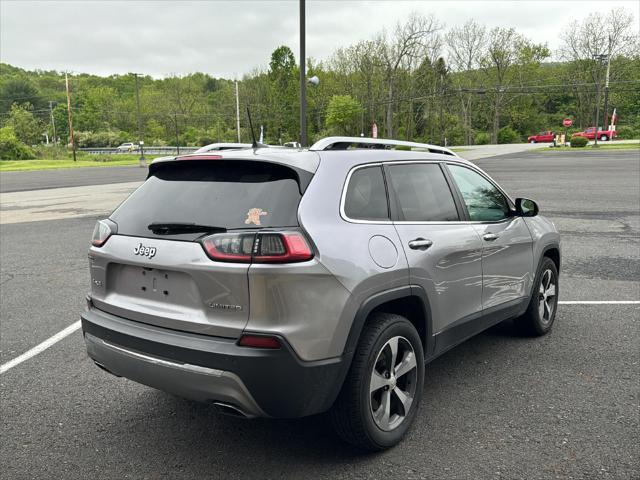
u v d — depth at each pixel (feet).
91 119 451.53
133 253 9.98
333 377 9.17
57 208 57.57
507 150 196.13
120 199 65.36
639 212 43.78
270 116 309.01
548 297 17.01
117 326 10.15
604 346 15.72
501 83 297.12
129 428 11.59
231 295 8.80
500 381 13.43
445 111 300.40
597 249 30.17
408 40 245.24
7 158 252.42
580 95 309.42
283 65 299.17
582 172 87.51
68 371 14.83
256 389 8.64
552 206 48.24
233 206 9.45
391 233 10.53
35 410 12.50
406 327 10.51
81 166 196.54
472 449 10.37
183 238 9.40
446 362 14.74
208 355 8.77
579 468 9.66
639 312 18.93
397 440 10.51
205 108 412.16
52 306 21.27
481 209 13.80
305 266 8.78
